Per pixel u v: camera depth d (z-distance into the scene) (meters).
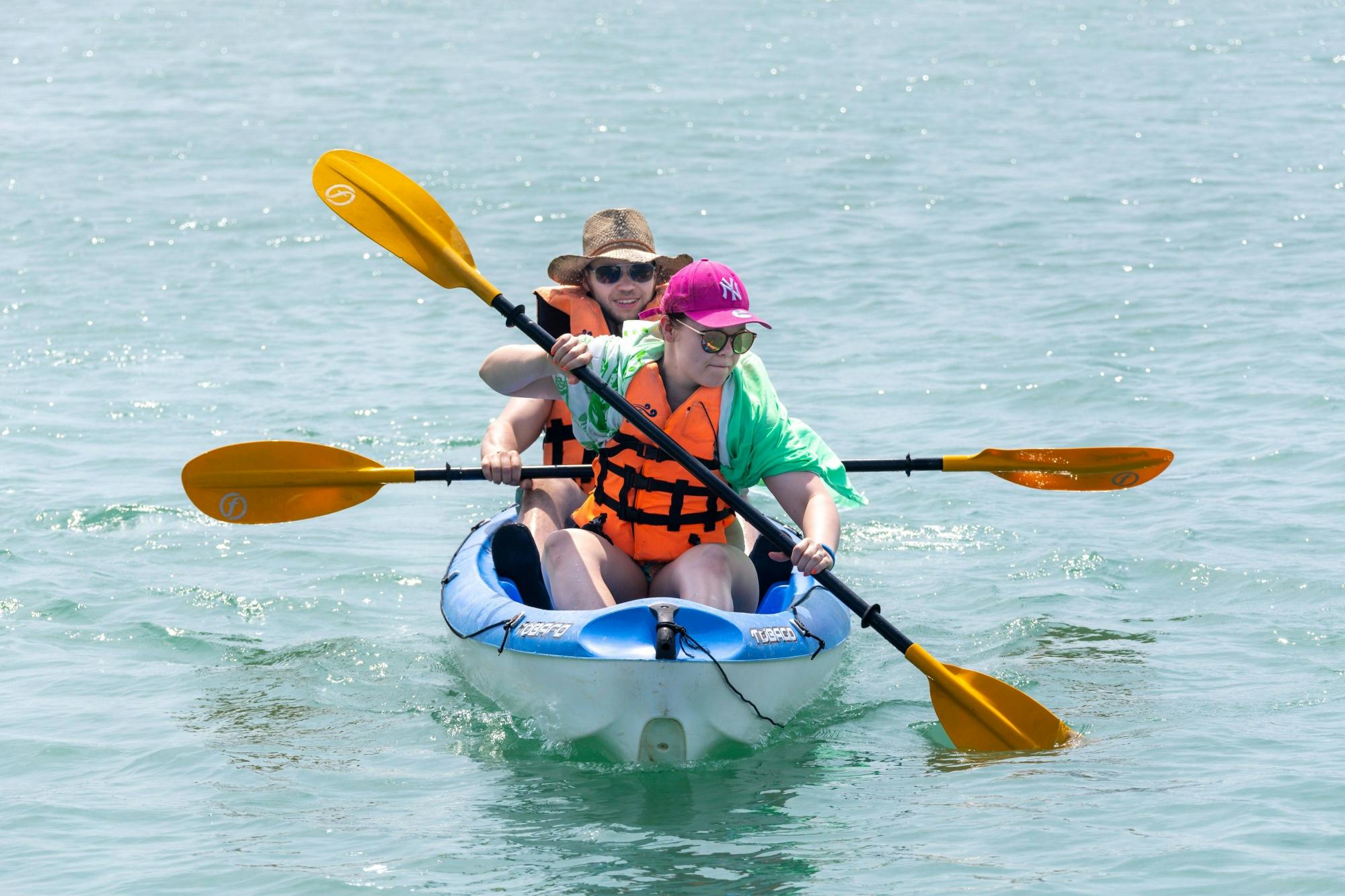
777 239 55.34
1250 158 68.12
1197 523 27.67
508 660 19.11
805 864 15.21
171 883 14.92
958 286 48.00
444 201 62.75
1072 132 76.38
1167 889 14.44
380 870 15.20
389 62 107.44
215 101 90.12
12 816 16.58
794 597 20.75
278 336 43.50
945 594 24.95
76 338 43.00
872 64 103.06
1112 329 42.16
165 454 32.75
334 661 22.08
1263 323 42.09
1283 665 21.25
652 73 100.56
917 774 17.91
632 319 22.92
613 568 19.59
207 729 19.36
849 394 37.03
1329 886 14.36
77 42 119.00
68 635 22.89
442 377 39.12
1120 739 18.77
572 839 15.91
